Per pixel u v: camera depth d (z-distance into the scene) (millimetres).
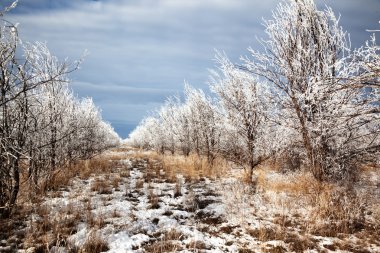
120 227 6680
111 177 12969
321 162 7625
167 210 8062
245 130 10609
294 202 8344
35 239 5871
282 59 7648
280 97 7746
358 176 9594
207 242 5969
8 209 6949
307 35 7566
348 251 5555
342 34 6973
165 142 26422
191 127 17531
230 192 9820
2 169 6512
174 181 12211
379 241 5961
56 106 10453
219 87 10742
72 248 5477
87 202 8594
